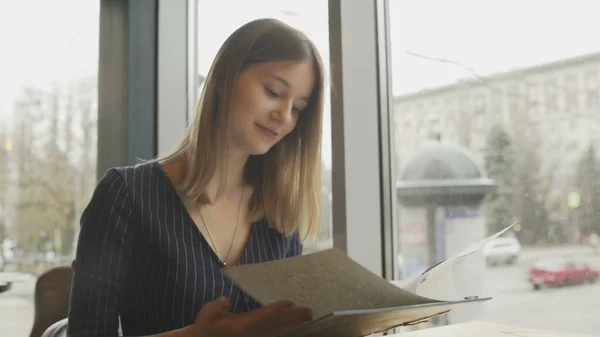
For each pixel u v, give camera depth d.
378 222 1.54
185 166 1.09
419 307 0.68
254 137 1.07
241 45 1.05
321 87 1.12
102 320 0.93
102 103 2.32
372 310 0.63
